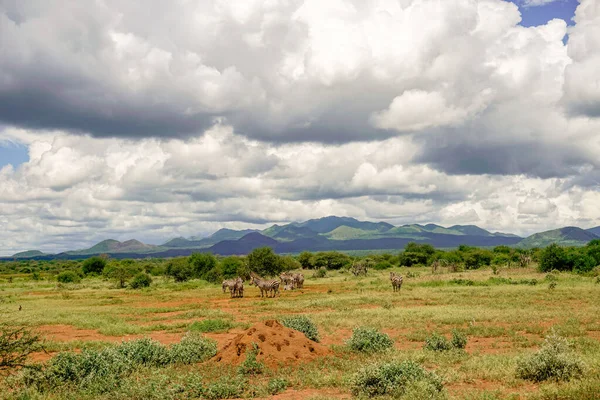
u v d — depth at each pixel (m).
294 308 32.28
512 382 12.06
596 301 30.25
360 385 11.55
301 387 12.53
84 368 13.23
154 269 98.62
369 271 91.25
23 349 12.57
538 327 20.77
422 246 118.44
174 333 23.39
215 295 46.72
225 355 15.62
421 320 24.20
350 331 22.25
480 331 20.30
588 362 13.31
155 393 11.52
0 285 72.25
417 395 10.37
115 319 28.31
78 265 148.38
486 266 91.81
